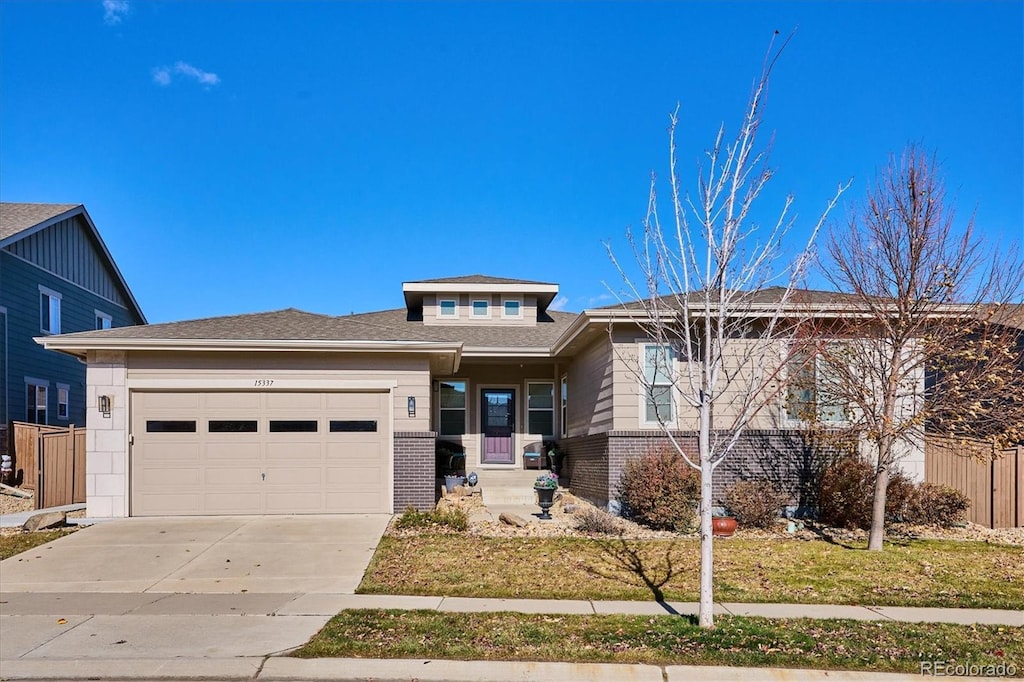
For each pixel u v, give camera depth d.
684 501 13.56
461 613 8.52
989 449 13.09
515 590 9.63
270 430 15.13
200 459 14.96
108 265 29.19
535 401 22.25
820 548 12.14
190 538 12.66
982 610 8.91
